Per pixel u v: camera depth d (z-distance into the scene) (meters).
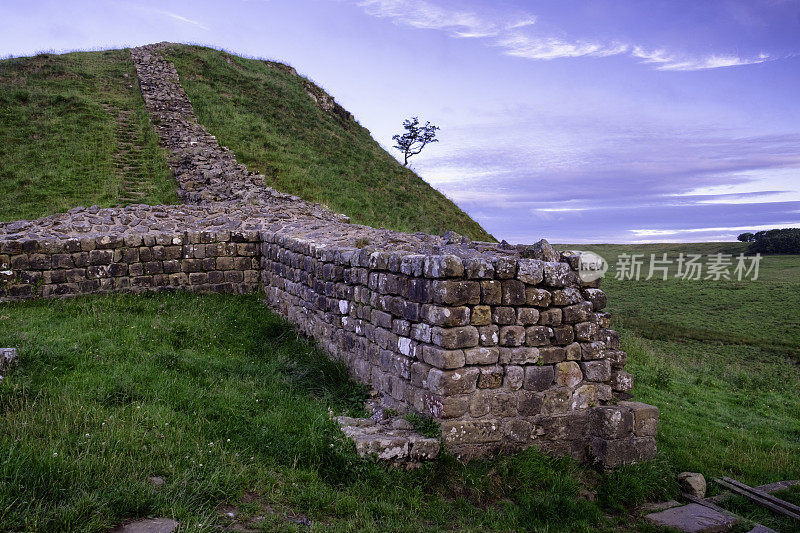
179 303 11.07
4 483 3.87
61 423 5.04
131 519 3.93
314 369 8.06
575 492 5.59
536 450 6.00
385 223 23.81
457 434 5.73
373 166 32.47
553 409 6.25
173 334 8.99
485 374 5.88
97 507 3.89
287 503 4.65
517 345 6.10
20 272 10.59
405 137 51.59
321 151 30.94
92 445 4.67
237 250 12.57
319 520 4.47
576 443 6.35
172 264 11.91
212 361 7.95
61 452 4.41
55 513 3.73
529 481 5.60
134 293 11.44
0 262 10.46
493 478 5.55
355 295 7.97
